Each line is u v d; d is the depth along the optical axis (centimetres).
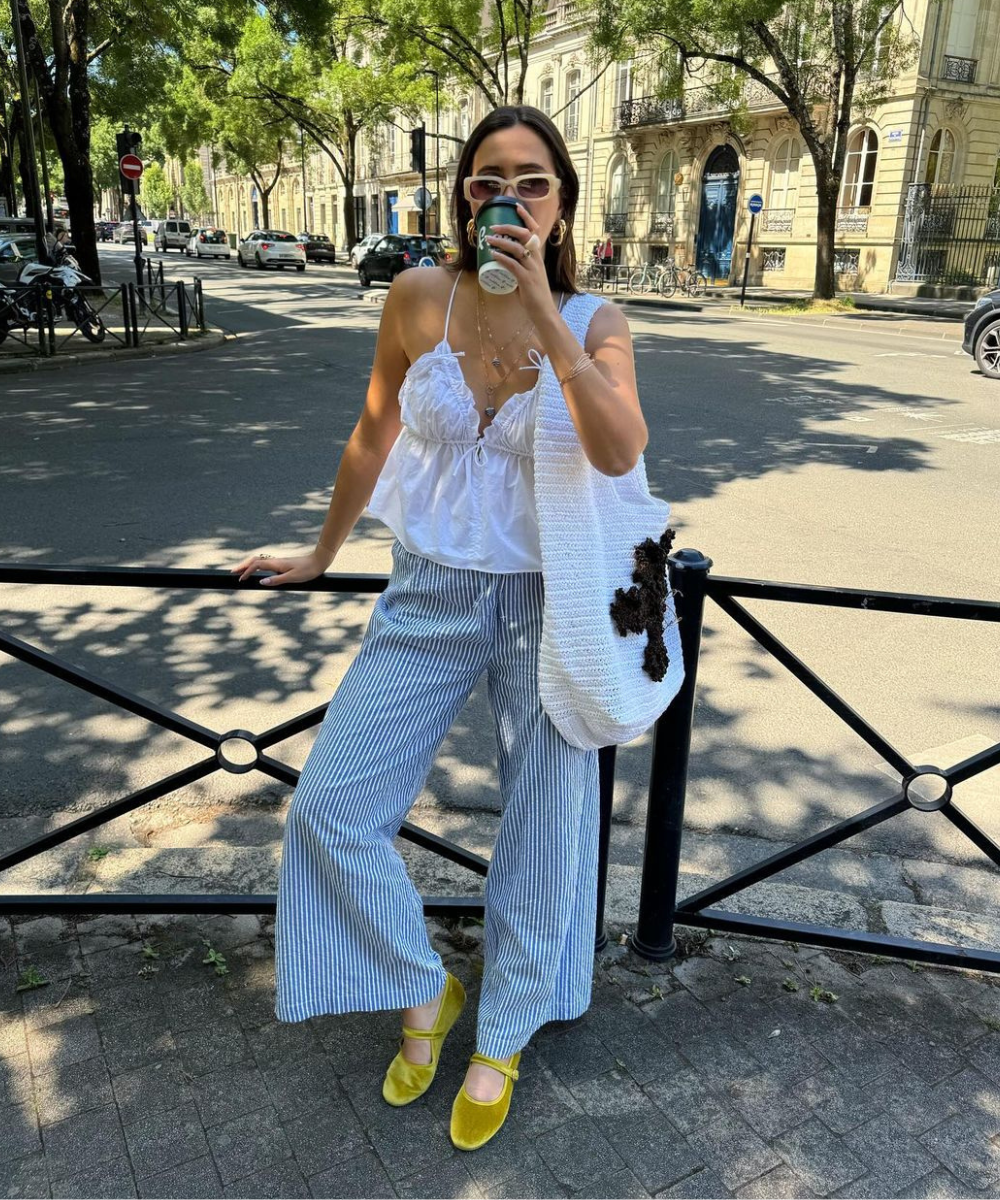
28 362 1285
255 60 3788
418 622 180
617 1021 218
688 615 207
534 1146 188
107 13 2103
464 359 171
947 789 222
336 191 6206
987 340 1281
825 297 2388
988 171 2772
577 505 164
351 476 200
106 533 600
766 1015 221
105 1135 187
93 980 225
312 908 182
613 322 168
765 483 728
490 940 195
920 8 2503
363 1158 184
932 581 529
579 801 185
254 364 1346
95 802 325
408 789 186
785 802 336
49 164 5378
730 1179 182
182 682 411
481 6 2855
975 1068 209
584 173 3816
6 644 217
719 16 2002
